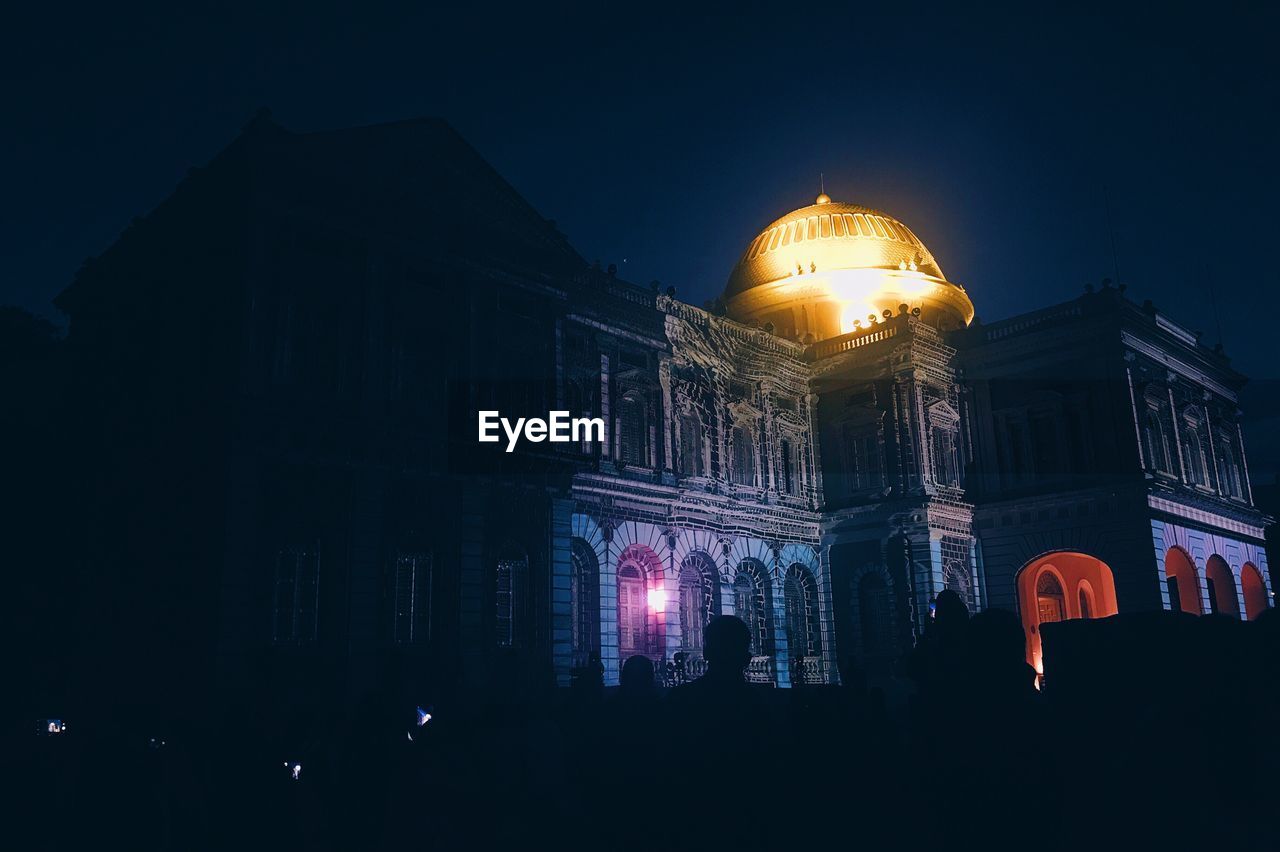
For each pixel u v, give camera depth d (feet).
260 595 73.05
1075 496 121.08
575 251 103.14
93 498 93.81
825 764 25.07
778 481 132.16
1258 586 142.00
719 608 119.55
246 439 73.51
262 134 78.79
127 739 27.50
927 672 19.29
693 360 123.34
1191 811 13.23
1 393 102.47
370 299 84.69
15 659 91.61
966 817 15.39
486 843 18.51
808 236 167.73
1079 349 124.57
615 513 109.09
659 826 20.68
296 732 35.24
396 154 88.28
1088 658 20.74
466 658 84.38
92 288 103.35
